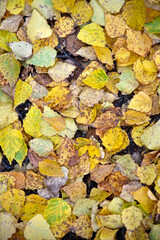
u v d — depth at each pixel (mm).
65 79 744
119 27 736
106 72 755
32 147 730
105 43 735
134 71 739
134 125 757
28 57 734
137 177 745
